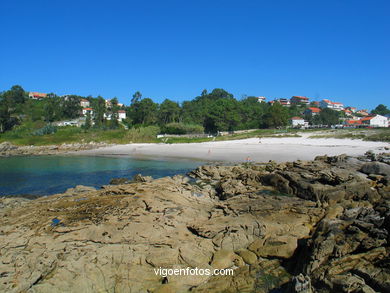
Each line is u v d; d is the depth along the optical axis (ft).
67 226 50.57
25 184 108.27
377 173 81.66
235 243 48.44
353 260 38.17
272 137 261.85
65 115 449.48
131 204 61.11
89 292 37.40
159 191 71.36
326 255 40.70
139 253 43.83
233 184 85.40
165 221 53.78
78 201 66.23
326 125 378.53
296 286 34.12
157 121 389.80
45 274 38.47
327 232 44.70
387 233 41.14
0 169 144.46
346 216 49.14
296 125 390.21
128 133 313.94
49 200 72.49
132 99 463.83
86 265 40.11
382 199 62.18
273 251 45.50
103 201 64.39
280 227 52.24
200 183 99.71
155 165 152.05
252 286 38.73
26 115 417.28
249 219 55.36
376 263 36.11
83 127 364.58
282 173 82.99
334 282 34.19
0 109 344.90
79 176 123.85
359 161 102.12
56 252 42.45
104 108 408.26
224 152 188.55
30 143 289.33
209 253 46.29
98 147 258.16
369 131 236.22
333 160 106.01
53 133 332.60
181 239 48.96
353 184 67.67
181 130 333.01
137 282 39.27
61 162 170.40
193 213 59.52
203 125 374.43
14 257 41.39
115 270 40.57
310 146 195.11
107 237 46.83
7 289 35.88
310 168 94.17
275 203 64.80
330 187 68.59
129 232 48.52
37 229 50.03
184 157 180.24
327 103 647.56
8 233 49.14
